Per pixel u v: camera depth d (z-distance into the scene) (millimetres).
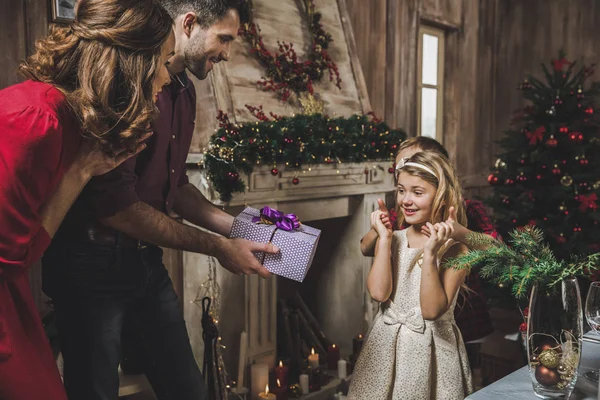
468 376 1806
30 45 2266
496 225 3975
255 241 1914
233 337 2750
